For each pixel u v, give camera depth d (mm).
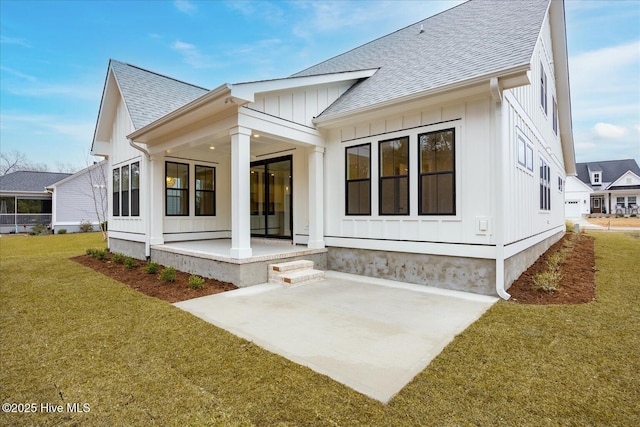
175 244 8664
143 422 2188
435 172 5852
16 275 7129
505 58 5184
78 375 2811
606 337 3367
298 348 3232
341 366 2850
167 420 2195
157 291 5613
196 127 6812
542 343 3250
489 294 5234
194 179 9719
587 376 2631
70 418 2252
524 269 6625
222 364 2930
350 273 7047
